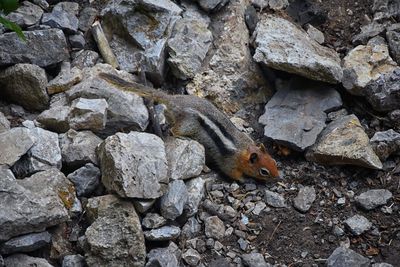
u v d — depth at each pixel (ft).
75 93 33.47
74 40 36.32
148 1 36.42
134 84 33.53
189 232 30.76
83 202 30.35
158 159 30.19
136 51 36.63
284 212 32.30
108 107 32.94
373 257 30.76
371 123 35.81
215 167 34.27
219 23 38.04
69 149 31.22
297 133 34.27
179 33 36.63
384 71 36.19
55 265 28.91
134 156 29.89
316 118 35.01
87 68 35.19
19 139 30.37
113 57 36.52
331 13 40.06
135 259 28.35
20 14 35.37
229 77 36.47
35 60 34.63
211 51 37.04
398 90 35.19
